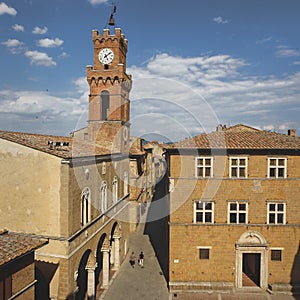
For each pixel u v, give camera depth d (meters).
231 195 30.41
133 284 32.06
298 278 30.31
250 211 30.39
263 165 30.16
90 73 39.34
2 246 16.62
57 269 23.19
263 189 30.25
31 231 23.83
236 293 30.00
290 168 30.09
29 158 23.88
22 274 16.86
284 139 32.41
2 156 24.56
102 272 33.94
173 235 30.81
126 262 38.03
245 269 35.03
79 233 24.83
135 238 47.06
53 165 23.30
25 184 23.98
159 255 40.34
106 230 31.69
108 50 39.97
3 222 24.48
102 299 28.77
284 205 30.19
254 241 30.39
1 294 15.24
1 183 24.58
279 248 30.25
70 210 23.39
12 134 26.89
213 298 29.19
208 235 30.61
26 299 17.22
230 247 30.52
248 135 33.72
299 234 30.23
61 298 23.19
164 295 29.75
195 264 30.77
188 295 29.77
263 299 28.89
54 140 31.36
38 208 23.69
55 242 23.22
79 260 25.05
